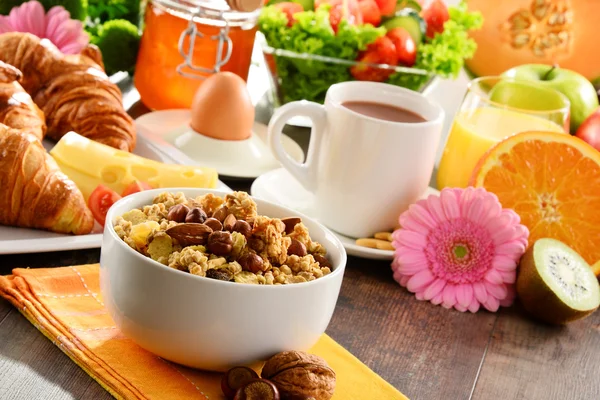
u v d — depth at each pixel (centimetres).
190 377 73
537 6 120
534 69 114
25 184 82
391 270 92
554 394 81
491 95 107
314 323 74
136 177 89
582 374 84
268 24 107
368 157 91
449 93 132
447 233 90
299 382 71
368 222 93
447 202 90
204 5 103
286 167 94
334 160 92
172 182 90
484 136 101
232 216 75
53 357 73
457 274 89
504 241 90
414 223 90
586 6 119
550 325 89
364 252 90
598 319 92
